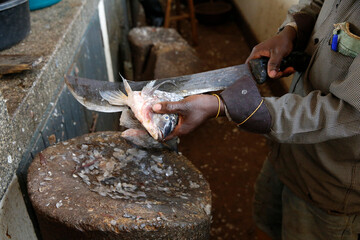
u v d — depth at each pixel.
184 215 0.98
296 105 1.07
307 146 1.30
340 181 1.23
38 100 1.31
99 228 0.91
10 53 1.48
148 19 4.35
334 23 1.15
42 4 1.93
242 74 1.33
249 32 4.02
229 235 2.09
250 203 2.29
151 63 3.00
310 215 1.39
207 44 4.33
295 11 1.46
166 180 1.14
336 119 1.01
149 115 1.04
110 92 1.23
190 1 4.11
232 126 2.95
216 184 2.43
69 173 1.10
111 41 3.03
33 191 1.01
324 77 1.17
